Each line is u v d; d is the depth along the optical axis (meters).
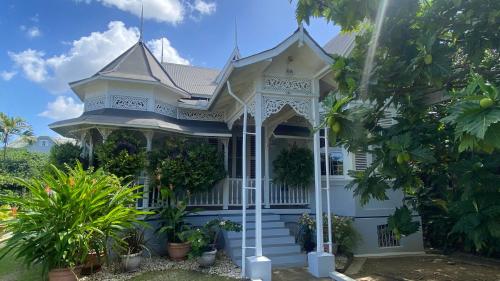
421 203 7.44
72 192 6.09
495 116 2.06
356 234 9.27
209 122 12.52
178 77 16.22
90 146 10.33
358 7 4.45
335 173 10.59
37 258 5.99
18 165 28.86
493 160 3.39
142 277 7.06
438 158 4.54
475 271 7.65
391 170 3.88
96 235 6.41
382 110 4.85
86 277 6.93
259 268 6.74
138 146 9.97
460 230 3.43
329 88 8.55
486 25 4.05
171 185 9.44
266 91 7.62
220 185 10.93
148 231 9.08
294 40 7.31
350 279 6.57
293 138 12.28
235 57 15.65
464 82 4.41
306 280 6.94
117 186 7.25
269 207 11.01
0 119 29.11
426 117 4.89
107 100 11.39
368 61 4.46
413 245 9.68
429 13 4.36
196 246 7.90
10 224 5.87
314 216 9.80
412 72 4.05
